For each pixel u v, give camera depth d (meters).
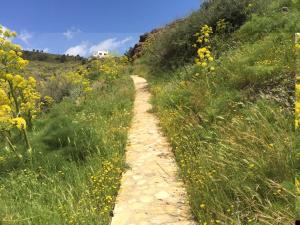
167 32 15.69
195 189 4.04
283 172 3.59
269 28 9.21
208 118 5.86
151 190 4.60
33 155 5.65
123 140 6.53
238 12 12.02
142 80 16.95
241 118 5.10
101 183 4.57
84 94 12.07
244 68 6.78
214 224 3.43
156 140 6.68
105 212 3.95
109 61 19.27
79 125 6.26
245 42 9.43
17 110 6.34
